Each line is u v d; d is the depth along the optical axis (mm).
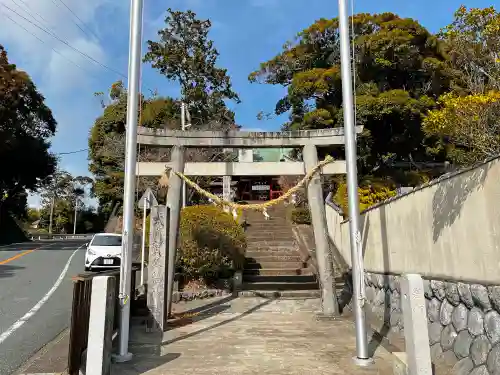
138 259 14320
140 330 6898
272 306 9117
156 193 21031
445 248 5289
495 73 12422
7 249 21969
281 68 24406
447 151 19594
